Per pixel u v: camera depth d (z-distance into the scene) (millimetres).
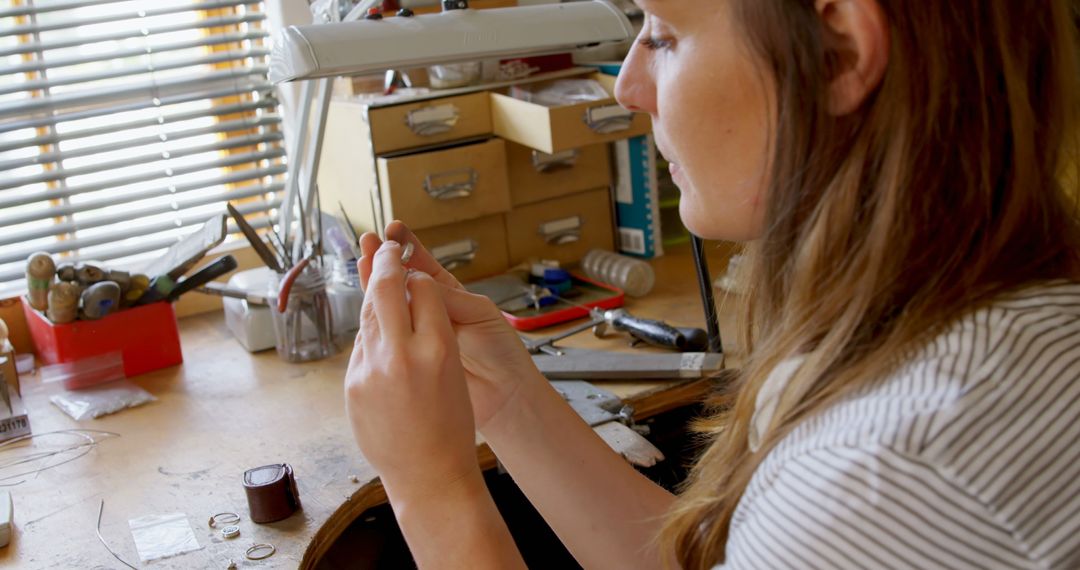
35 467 1323
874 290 549
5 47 1813
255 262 2008
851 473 495
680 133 623
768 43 561
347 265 1747
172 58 1959
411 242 910
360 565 1450
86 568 1077
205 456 1328
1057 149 564
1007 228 540
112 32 1888
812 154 565
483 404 884
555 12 1323
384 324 682
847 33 543
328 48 1185
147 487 1252
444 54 1239
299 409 1457
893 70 533
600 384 1445
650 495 878
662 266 1918
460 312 867
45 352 1644
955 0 523
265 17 2023
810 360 568
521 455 890
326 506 1182
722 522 614
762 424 616
